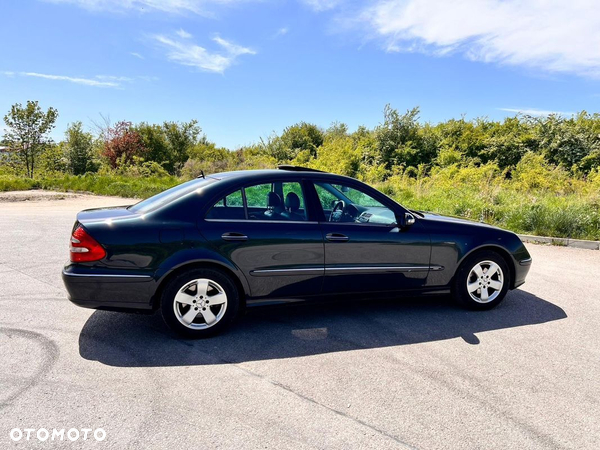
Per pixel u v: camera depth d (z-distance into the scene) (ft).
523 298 17.29
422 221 15.14
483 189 45.09
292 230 13.39
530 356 11.96
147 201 14.15
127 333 13.03
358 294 14.39
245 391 9.86
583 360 11.76
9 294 16.25
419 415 9.04
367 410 9.18
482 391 10.05
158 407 9.11
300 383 10.28
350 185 14.60
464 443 8.16
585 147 83.56
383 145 98.73
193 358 11.48
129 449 7.74
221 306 12.85
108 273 11.91
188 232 12.44
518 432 8.54
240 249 12.78
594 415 9.19
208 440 8.05
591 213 32.07
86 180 67.97
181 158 106.42
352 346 12.46
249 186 13.47
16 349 11.68
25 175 78.33
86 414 8.78
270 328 13.73
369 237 14.14
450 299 17.15
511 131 95.55
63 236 28.07
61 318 14.05
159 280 12.20
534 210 33.42
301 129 116.26
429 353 12.06
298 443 8.04
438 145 96.58
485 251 15.58
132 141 97.04
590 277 20.71
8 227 31.27
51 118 77.20
